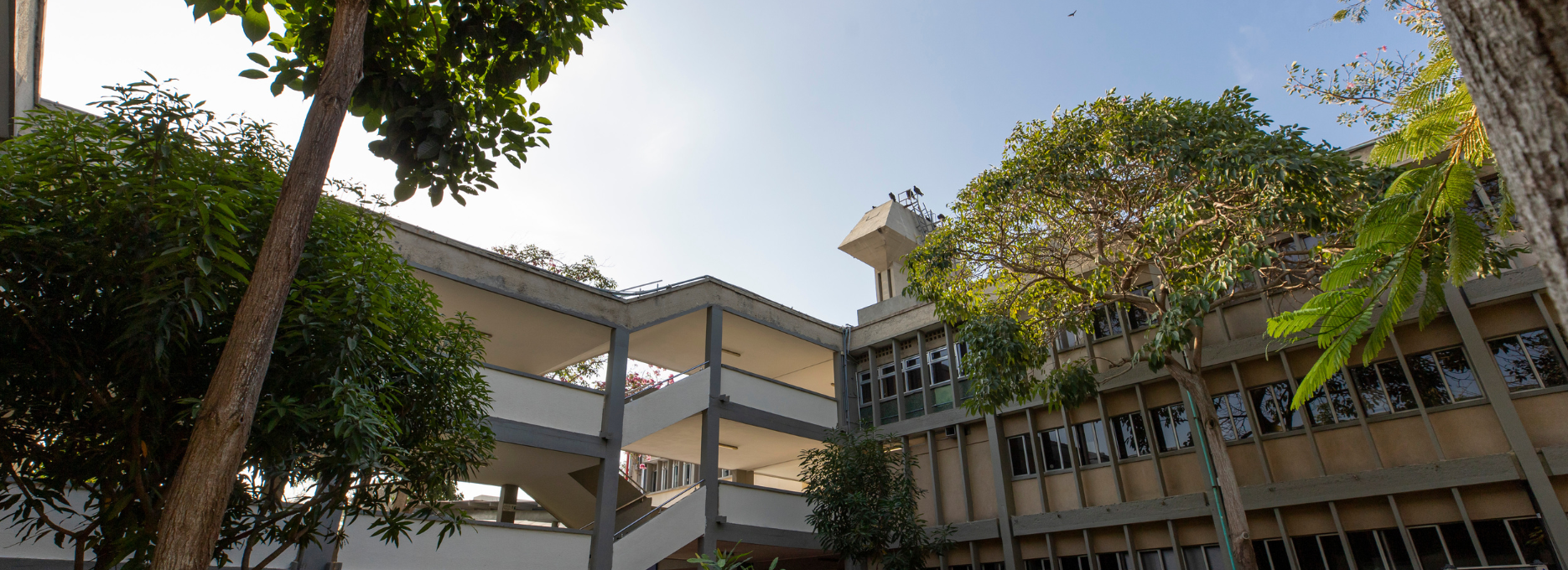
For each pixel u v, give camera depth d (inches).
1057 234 546.9
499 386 554.9
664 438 760.3
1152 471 592.1
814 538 702.5
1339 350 123.3
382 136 212.5
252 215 240.4
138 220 213.3
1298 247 552.7
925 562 612.1
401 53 216.5
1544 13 60.0
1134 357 457.7
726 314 743.7
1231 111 463.5
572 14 232.1
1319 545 504.7
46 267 210.1
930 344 775.1
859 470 619.5
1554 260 57.2
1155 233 466.9
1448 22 69.1
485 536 514.3
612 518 578.2
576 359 757.3
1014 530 641.6
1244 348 557.9
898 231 876.0
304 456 272.4
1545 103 58.9
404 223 546.6
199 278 210.8
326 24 204.5
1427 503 471.5
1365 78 439.8
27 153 219.9
